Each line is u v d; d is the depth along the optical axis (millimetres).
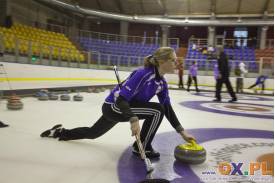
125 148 2564
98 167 2039
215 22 19734
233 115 5035
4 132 2965
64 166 2027
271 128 3826
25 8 16656
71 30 19094
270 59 15602
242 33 22188
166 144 2764
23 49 9219
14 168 1940
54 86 8852
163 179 1701
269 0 17984
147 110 2199
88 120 3912
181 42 23422
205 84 16422
